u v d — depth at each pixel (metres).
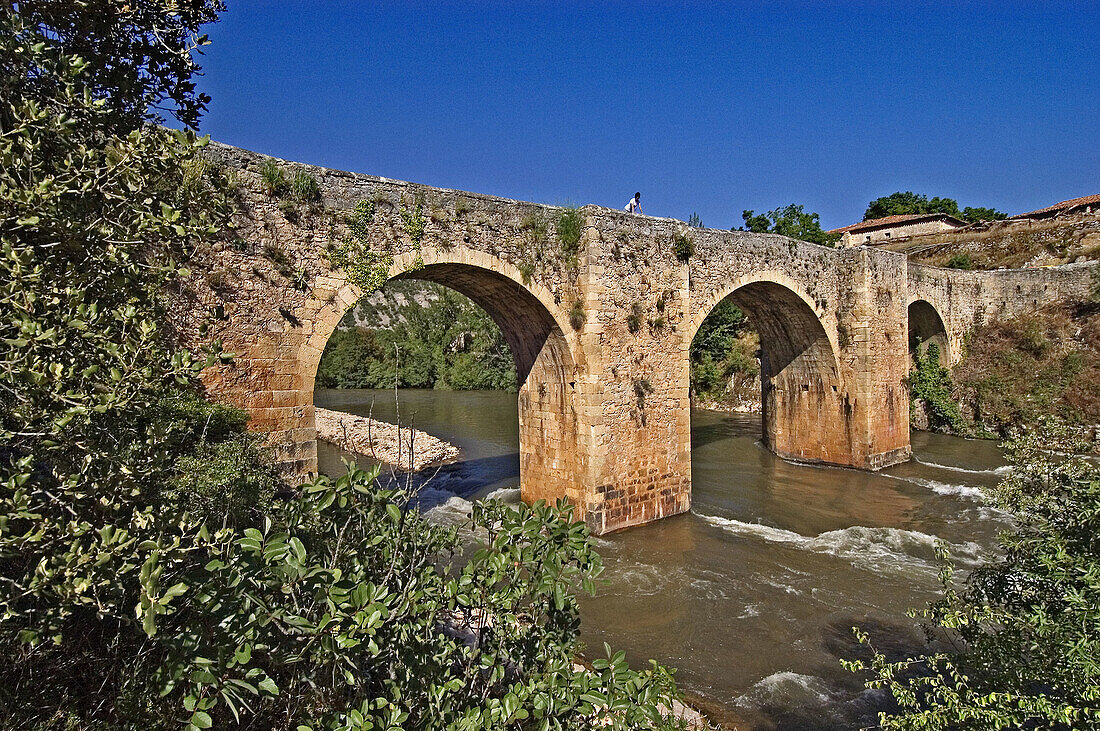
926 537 14.93
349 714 3.53
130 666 4.11
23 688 3.74
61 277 3.68
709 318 40.09
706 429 30.86
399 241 11.81
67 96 3.95
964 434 27.64
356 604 3.58
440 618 5.23
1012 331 29.22
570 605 5.20
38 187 3.43
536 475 16.38
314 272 10.84
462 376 58.28
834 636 10.16
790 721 7.85
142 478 4.23
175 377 4.04
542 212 14.19
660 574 12.71
